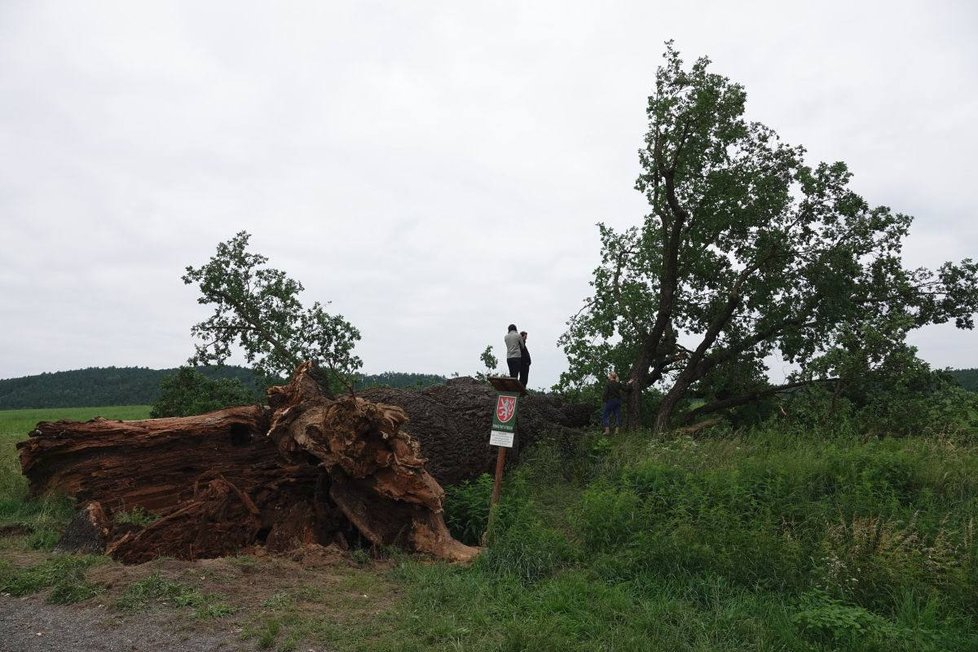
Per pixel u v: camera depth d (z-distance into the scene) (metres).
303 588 6.67
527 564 7.42
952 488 9.30
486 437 12.45
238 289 18.42
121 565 7.21
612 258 20.28
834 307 17.98
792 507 8.28
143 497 9.91
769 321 18.72
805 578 6.77
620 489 9.73
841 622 5.54
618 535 8.09
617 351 19.39
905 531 7.20
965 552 6.91
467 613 5.98
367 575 7.34
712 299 19.64
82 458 10.24
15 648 5.15
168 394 17.41
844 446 11.69
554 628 5.55
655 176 17.91
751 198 18.58
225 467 10.06
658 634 5.58
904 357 15.98
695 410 18.89
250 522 8.87
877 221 17.91
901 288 18.30
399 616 5.92
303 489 9.54
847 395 17.33
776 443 12.43
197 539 8.32
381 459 8.62
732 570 6.93
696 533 7.59
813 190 17.80
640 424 17.45
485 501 9.71
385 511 8.82
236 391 17.50
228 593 6.41
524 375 15.80
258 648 5.18
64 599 6.24
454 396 13.20
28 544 8.47
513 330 15.93
